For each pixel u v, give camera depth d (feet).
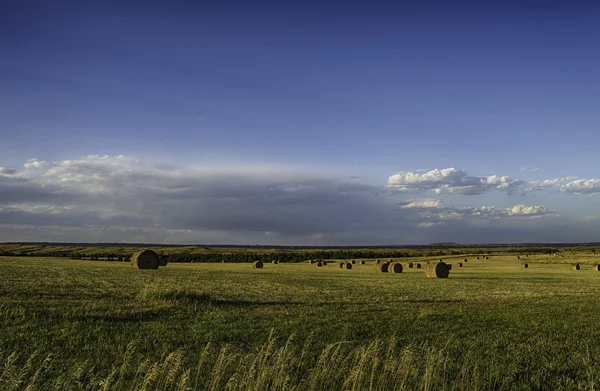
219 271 212.84
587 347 47.98
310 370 35.53
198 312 71.51
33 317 58.44
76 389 32.17
